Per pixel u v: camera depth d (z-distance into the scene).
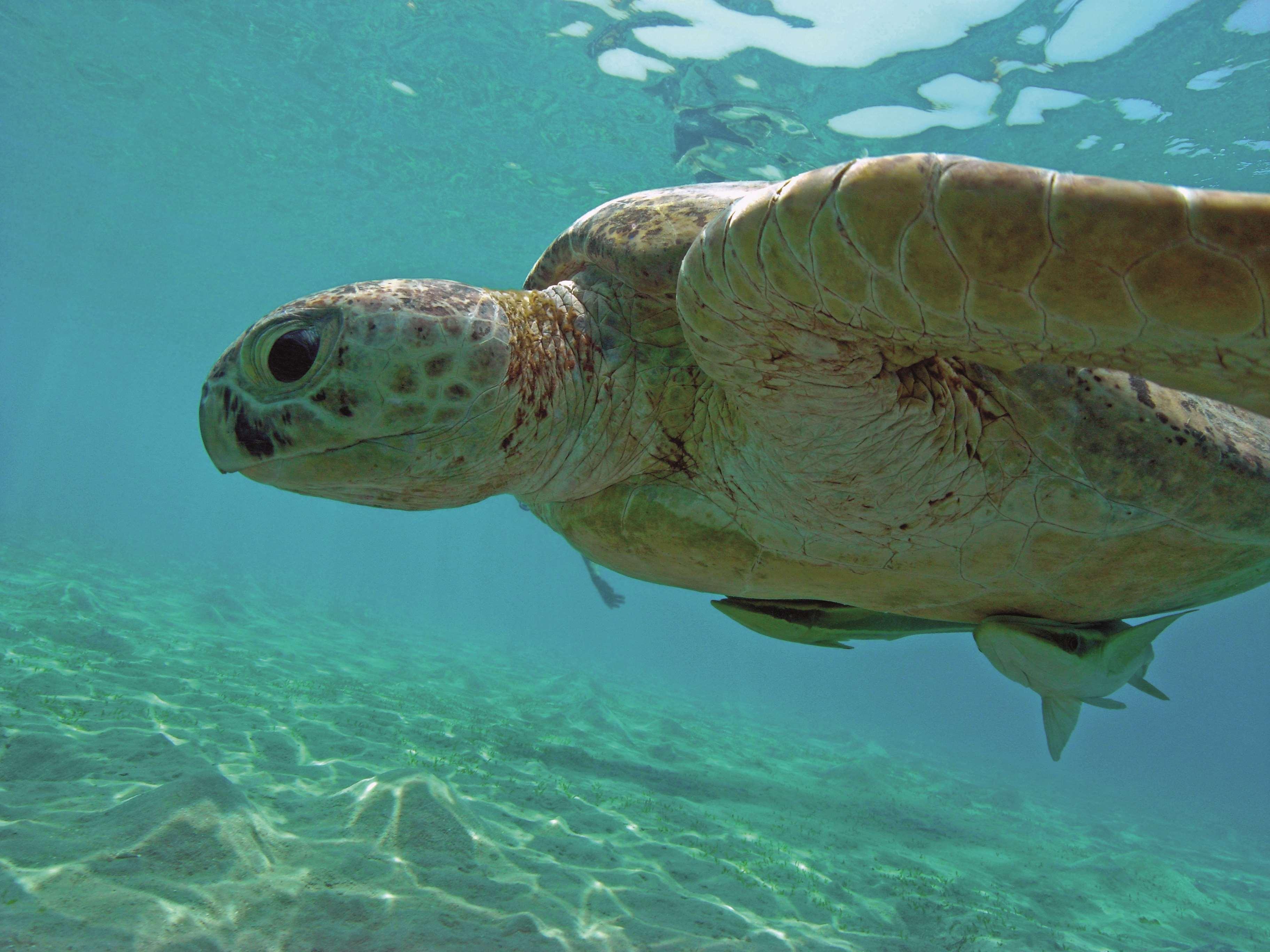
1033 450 0.41
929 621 0.59
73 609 2.10
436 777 0.85
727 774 1.86
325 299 0.43
